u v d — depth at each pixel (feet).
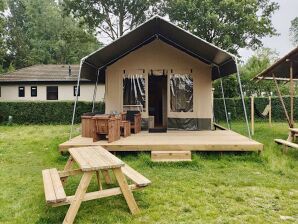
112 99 33.55
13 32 102.99
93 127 23.84
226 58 26.30
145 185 11.64
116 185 15.57
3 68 95.91
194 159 20.68
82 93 59.36
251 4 64.75
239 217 11.57
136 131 29.91
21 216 11.85
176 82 33.32
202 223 11.04
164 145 22.29
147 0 72.18
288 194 14.19
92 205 12.75
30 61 100.83
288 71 35.35
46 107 54.08
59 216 11.66
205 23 63.41
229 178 16.84
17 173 18.47
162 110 37.63
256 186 15.46
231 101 56.80
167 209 12.33
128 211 12.16
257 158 21.25
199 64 33.04
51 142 29.91
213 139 24.86
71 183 16.03
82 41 85.71
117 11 75.46
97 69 33.50
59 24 113.09
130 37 27.81
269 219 11.36
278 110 56.13
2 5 67.31
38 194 14.39
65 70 64.54
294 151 24.23
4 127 48.19
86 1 73.61
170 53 33.22
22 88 60.49
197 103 33.12
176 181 16.28
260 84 71.05
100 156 12.97
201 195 14.02
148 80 36.58
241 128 43.27
